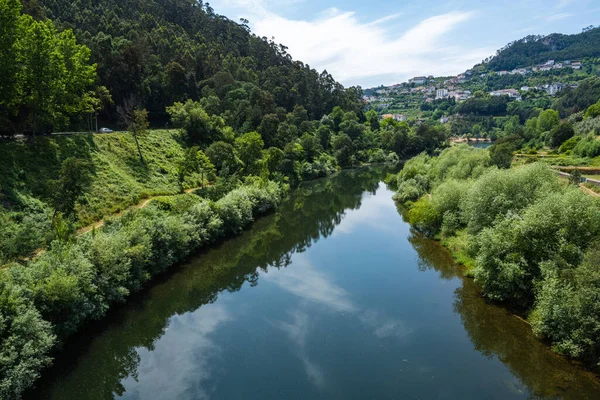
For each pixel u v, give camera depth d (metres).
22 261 29.09
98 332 28.12
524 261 27.36
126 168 53.25
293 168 95.81
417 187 69.00
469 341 26.38
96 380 23.56
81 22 99.44
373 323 29.20
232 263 43.94
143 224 36.91
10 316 20.75
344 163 125.19
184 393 21.78
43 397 21.81
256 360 24.88
